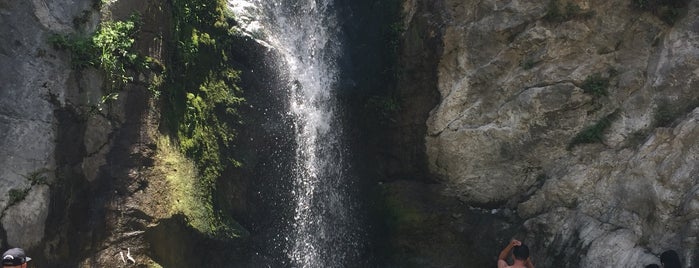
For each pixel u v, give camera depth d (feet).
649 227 29.14
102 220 25.11
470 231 33.86
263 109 32.73
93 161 25.41
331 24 37.22
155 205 25.99
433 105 35.06
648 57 31.53
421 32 35.17
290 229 32.68
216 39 31.83
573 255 30.78
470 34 34.06
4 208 23.26
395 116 35.83
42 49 24.76
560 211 31.99
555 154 32.83
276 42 34.35
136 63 26.91
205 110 30.09
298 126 33.91
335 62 36.63
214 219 28.40
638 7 31.73
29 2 24.75
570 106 32.50
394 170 36.04
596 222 30.89
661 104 30.73
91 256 24.70
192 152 28.63
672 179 28.60
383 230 35.04
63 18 25.43
